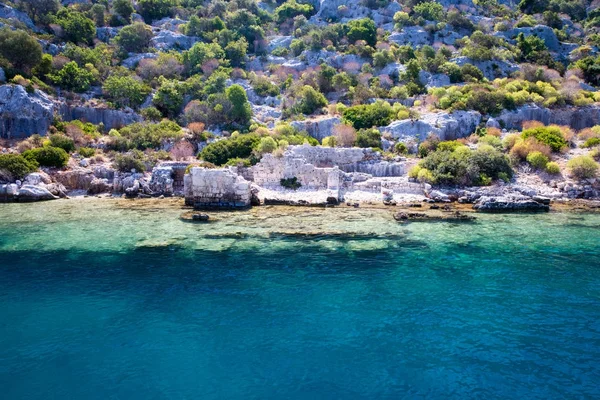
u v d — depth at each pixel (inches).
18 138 2225.6
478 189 1724.9
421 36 4067.4
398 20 4210.1
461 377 588.4
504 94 2630.4
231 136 2368.4
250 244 1136.2
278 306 789.9
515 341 669.3
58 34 3437.5
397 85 3253.0
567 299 808.3
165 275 930.7
